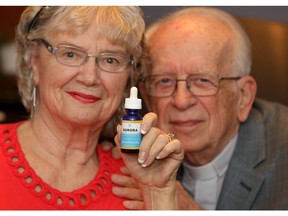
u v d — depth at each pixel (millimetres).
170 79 1755
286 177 1804
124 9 1273
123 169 1412
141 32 1318
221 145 1896
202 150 1854
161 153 1222
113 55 1261
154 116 1201
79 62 1233
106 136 1511
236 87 1844
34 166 1275
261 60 2529
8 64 2650
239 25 1889
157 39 1780
